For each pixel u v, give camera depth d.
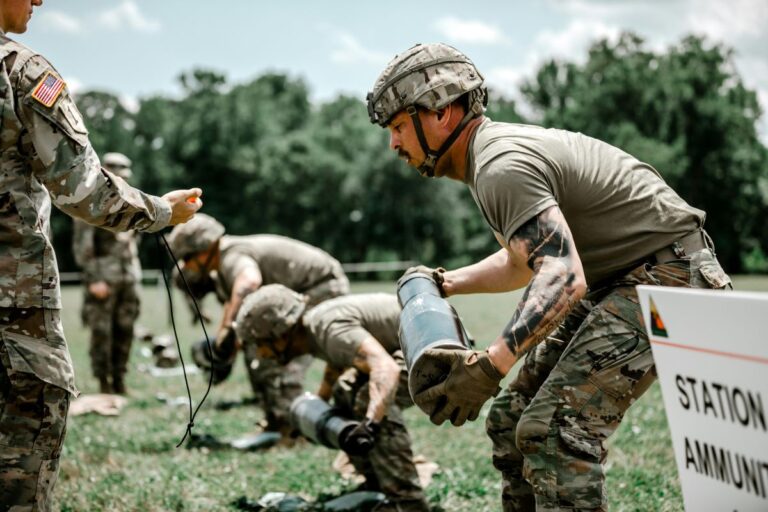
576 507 2.97
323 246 72.50
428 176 3.33
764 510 2.18
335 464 6.02
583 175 3.04
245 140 77.69
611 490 4.85
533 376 3.45
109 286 9.28
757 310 2.12
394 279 61.00
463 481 5.34
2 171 2.98
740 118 60.16
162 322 18.84
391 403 4.63
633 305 3.04
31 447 3.04
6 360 3.00
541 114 75.00
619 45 69.75
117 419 8.06
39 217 3.09
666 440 6.07
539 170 2.90
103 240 9.29
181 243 7.09
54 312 3.12
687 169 59.81
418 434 6.86
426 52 3.13
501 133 3.06
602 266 3.13
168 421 7.96
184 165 77.44
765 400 2.13
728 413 2.25
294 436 6.99
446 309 3.12
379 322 4.89
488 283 3.57
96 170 3.07
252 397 9.22
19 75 2.95
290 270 7.32
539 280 2.74
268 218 75.12
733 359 2.21
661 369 2.47
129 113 83.12
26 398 3.03
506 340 2.72
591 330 3.04
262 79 98.12
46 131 2.97
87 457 6.26
